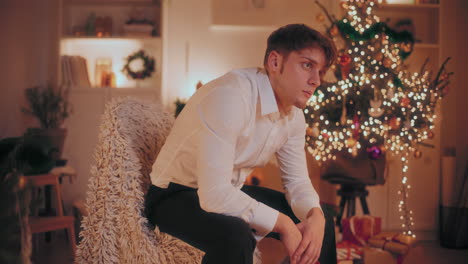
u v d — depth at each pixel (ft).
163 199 5.16
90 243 5.48
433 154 12.94
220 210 4.50
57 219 8.24
